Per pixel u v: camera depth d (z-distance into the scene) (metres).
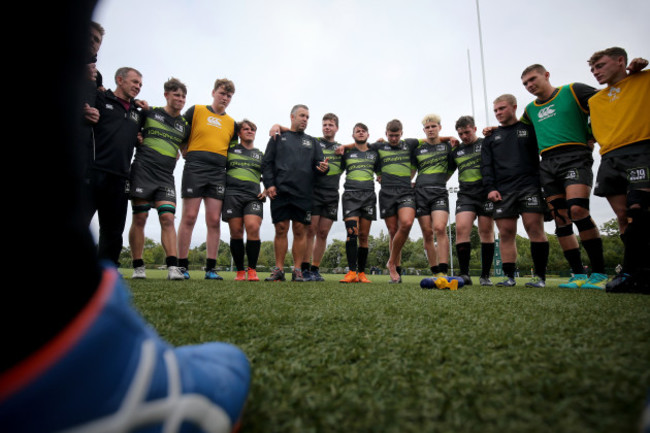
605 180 3.16
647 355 0.85
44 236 0.31
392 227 4.98
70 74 0.34
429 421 0.54
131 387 0.36
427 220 4.90
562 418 0.53
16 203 0.29
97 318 0.34
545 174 3.79
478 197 4.63
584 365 0.77
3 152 0.29
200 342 1.06
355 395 0.65
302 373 0.78
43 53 0.31
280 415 0.57
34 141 0.30
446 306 1.81
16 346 0.28
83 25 0.36
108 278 0.40
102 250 3.28
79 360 0.31
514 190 4.14
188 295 2.23
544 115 3.79
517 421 0.52
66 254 0.33
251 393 0.66
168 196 3.93
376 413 0.57
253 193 4.89
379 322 1.35
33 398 0.28
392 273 4.98
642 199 2.79
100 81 3.24
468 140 4.70
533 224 4.04
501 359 0.84
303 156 4.70
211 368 0.52
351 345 1.00
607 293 2.77
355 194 5.02
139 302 1.86
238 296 2.23
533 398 0.61
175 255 3.96
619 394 0.61
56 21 0.32
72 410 0.31
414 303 1.94
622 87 3.09
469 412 0.56
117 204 3.29
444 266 4.71
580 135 3.56
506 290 3.16
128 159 3.38
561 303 1.95
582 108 3.55
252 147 5.06
